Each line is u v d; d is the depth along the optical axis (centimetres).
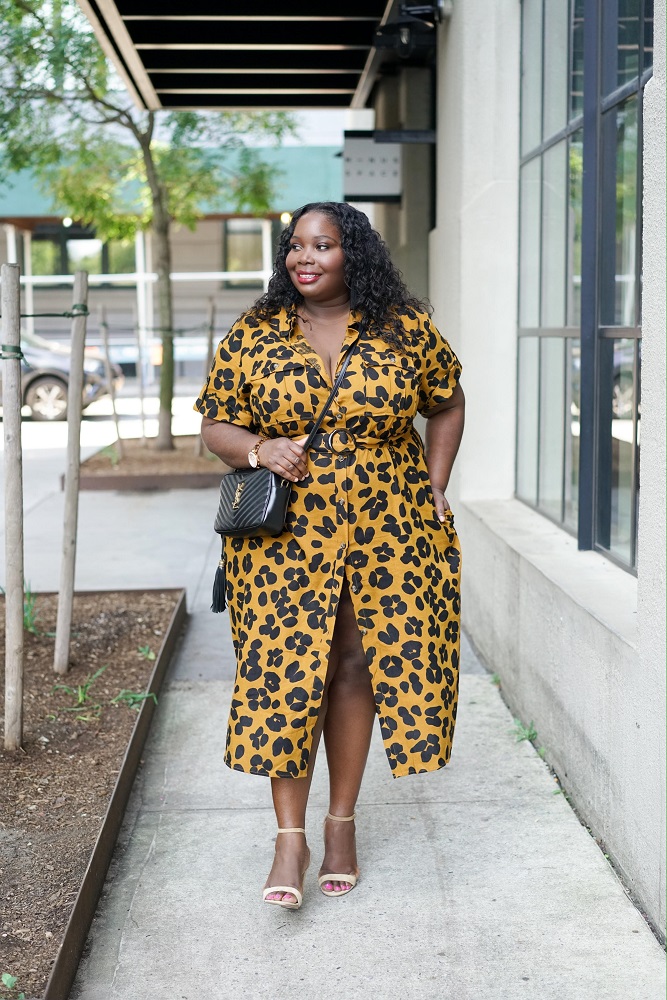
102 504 962
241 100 963
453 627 298
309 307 291
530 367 521
